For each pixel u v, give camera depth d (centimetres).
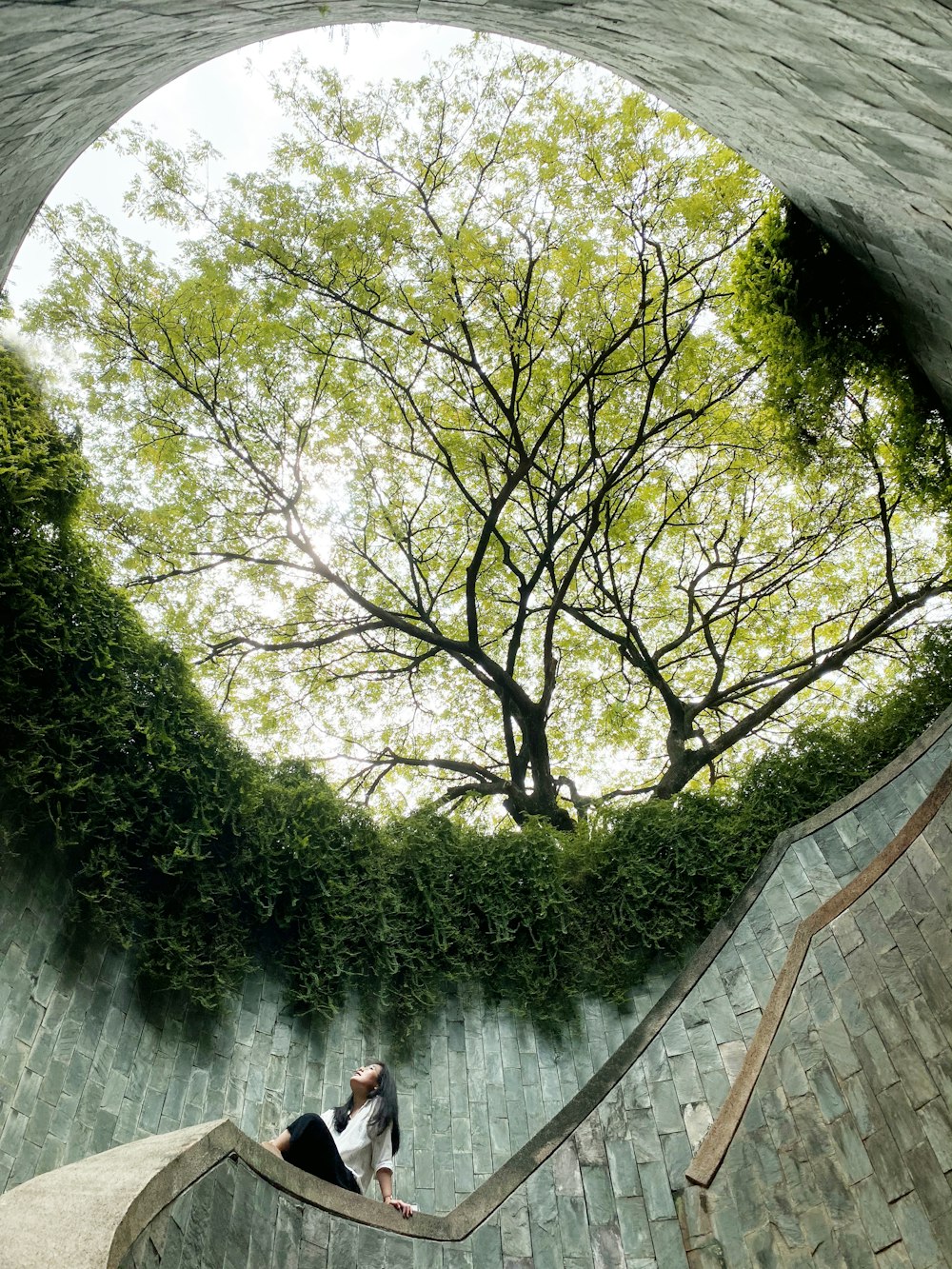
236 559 1263
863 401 1071
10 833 612
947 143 389
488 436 1253
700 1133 559
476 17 570
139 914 689
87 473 696
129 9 340
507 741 1255
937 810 562
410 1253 467
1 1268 236
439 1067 793
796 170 671
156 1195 316
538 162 1155
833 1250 439
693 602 1373
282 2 483
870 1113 474
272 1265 387
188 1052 678
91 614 690
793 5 345
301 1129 478
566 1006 859
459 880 910
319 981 772
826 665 1293
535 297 1223
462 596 1413
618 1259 495
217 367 1189
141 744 715
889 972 522
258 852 779
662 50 521
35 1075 565
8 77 307
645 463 1326
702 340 1257
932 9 280
